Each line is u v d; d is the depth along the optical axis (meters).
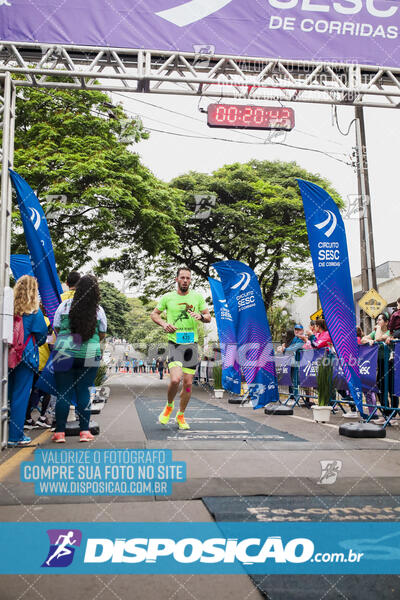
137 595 1.61
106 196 13.33
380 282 24.70
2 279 5.02
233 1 6.38
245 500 2.62
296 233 20.14
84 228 14.19
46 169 12.88
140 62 6.22
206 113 6.54
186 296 5.71
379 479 3.11
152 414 7.49
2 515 2.40
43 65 6.02
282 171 21.84
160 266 21.20
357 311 24.61
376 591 1.63
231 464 3.56
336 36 6.50
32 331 4.60
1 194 5.17
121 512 2.44
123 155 14.29
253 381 8.52
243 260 21.36
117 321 24.06
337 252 6.03
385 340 6.76
